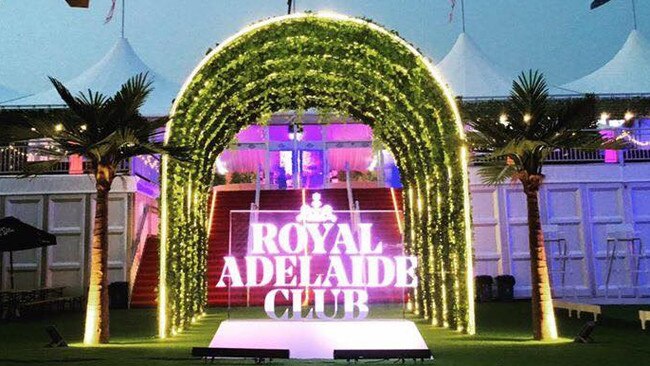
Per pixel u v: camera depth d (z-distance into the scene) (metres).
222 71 11.83
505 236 18.83
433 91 11.45
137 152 10.74
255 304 17.41
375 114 14.04
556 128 10.09
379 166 27.75
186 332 12.02
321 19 11.64
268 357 7.96
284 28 11.70
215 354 8.11
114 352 9.07
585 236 18.78
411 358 7.98
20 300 16.36
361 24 11.63
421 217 14.00
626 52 23.91
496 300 18.33
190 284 13.18
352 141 28.39
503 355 8.61
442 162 12.17
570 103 10.12
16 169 19.23
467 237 11.37
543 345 9.63
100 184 10.49
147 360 8.25
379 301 17.45
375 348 8.48
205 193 15.08
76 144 10.41
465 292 11.38
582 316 13.98
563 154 19.45
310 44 11.88
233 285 9.84
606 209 19.00
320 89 13.23
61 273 18.53
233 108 13.48
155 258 19.27
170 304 11.42
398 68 11.72
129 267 18.19
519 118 10.25
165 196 11.38
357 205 20.59
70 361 8.16
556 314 14.54
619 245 18.73
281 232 10.04
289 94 13.59
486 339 10.51
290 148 28.20
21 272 18.55
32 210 18.83
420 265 14.10
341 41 11.77
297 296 9.93
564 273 18.11
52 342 9.84
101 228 10.44
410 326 8.89
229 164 28.19
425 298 13.74
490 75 22.34
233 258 9.88
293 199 22.78
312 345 8.59
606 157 19.41
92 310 10.28
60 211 18.80
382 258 10.14
